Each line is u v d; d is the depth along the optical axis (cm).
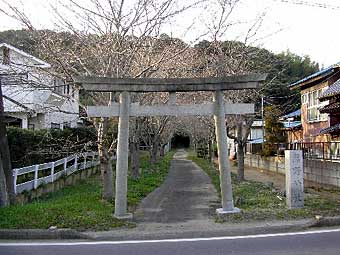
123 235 880
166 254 725
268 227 934
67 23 1209
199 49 1856
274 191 1519
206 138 4150
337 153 2084
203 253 728
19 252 752
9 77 1673
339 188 1755
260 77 1048
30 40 1417
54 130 2106
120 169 1049
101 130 1264
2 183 1110
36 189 1483
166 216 1096
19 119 2356
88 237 877
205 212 1157
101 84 1029
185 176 2680
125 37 1219
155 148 3120
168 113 1068
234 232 917
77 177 2152
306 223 967
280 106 3697
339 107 1928
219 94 1080
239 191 1541
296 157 1155
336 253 709
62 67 1186
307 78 2697
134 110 1059
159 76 1474
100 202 1216
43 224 926
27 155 1692
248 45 1861
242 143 2020
